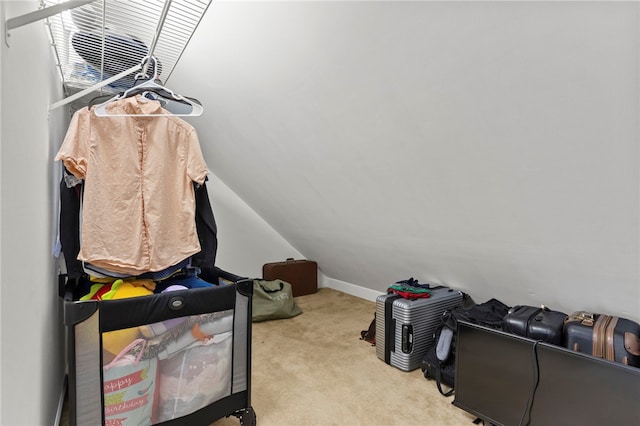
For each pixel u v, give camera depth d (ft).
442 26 3.39
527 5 2.85
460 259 6.70
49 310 4.07
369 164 5.88
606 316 4.99
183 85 7.33
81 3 2.58
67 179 4.13
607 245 4.30
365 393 5.77
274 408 5.28
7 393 2.31
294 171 7.61
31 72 3.13
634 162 3.31
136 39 4.80
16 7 2.63
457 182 5.06
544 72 3.21
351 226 8.26
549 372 4.26
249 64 5.50
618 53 2.75
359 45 4.09
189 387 4.18
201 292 4.21
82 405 3.49
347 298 11.49
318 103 5.34
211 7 4.78
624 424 3.67
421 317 6.76
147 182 4.53
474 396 5.00
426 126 4.54
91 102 4.55
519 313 5.49
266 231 12.21
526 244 5.24
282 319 9.45
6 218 2.30
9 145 2.39
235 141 8.07
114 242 4.27
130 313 3.72
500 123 3.90
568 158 3.74
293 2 4.09
